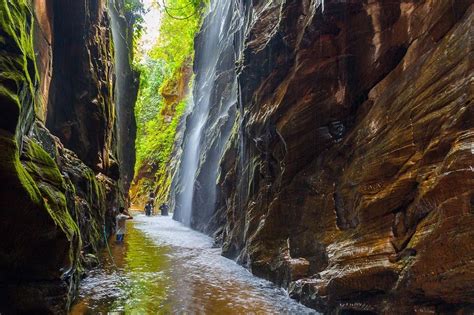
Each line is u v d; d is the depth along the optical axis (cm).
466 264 557
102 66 1744
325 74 978
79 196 1200
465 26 659
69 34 1455
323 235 915
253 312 802
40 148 748
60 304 666
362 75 905
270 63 1220
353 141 896
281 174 1084
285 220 1067
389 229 724
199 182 2523
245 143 1427
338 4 901
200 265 1305
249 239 1246
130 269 1190
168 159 4822
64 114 1454
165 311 785
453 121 631
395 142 759
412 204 687
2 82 576
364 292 723
